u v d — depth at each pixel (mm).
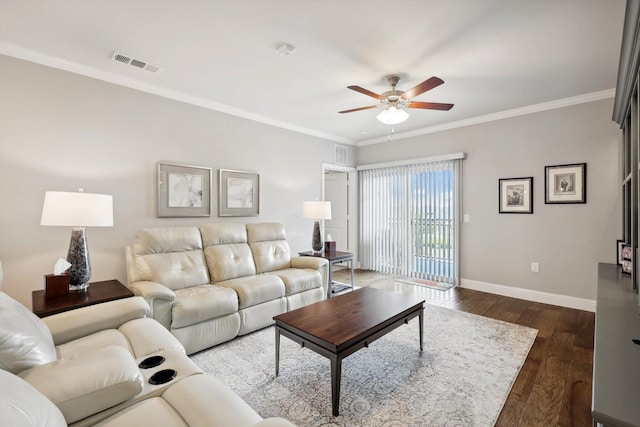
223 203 3924
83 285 2510
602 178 3453
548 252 3840
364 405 1893
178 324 2426
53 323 1780
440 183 4812
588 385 2088
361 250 5973
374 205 5730
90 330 1873
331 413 1822
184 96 3516
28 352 1251
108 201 2477
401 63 2729
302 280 3465
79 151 2848
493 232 4285
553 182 3771
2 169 2490
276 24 2170
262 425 965
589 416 1782
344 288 4551
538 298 3922
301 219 4930
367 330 2008
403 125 4781
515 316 3395
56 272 2381
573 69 2838
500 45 2422
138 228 3221
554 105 3711
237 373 2258
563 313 3482
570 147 3650
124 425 1099
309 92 3445
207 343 2592
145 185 3268
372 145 5766
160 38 2359
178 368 1482
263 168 4391
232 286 2977
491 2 1917
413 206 5156
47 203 2264
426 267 5012
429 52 2539
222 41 2396
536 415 1797
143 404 1227
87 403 1124
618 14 2018
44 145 2668
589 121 3518
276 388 2074
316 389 2062
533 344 2705
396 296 2740
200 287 2975
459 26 2174
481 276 4414
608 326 1447
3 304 1395
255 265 3658
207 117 3770
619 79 2104
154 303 2357
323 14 2051
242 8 1992
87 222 2320
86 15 2070
